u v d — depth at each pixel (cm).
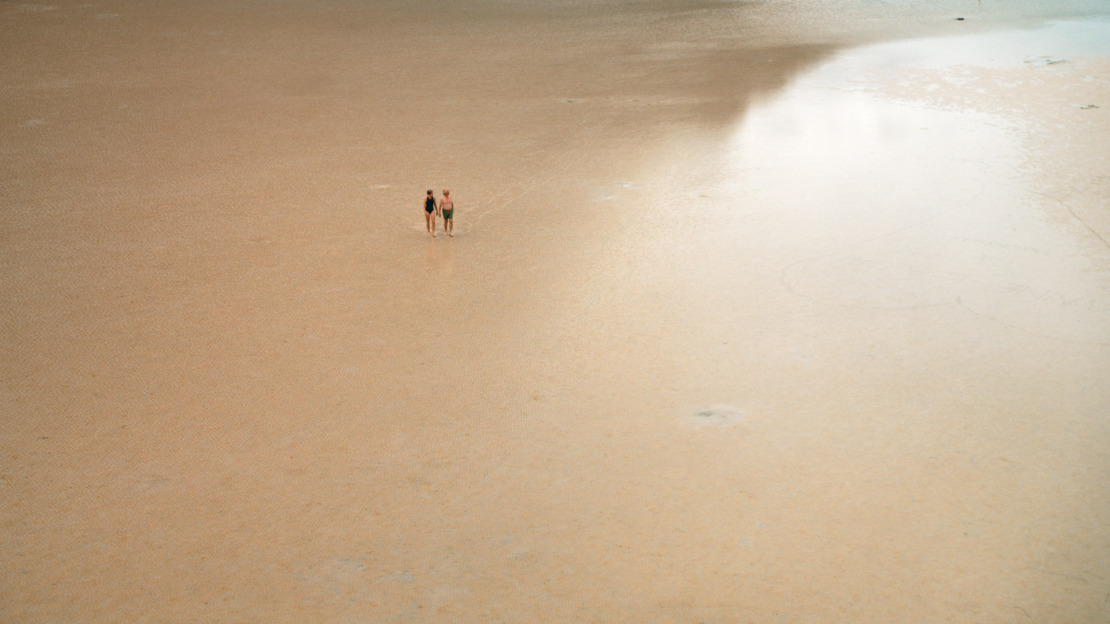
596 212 2497
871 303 1875
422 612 1077
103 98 3888
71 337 1809
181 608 1091
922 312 1827
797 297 1917
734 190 2639
